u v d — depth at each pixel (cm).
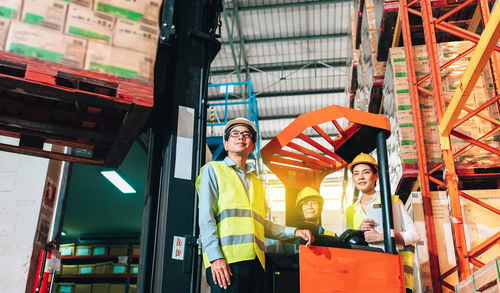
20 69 300
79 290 1327
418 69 643
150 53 338
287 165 482
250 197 311
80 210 1505
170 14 413
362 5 883
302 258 305
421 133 581
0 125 371
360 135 387
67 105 349
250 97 858
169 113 398
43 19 312
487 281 299
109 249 1377
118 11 336
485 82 604
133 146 1071
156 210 388
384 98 715
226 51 1666
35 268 556
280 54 1677
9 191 572
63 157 402
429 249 514
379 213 380
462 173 568
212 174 307
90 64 316
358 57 933
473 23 661
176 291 334
